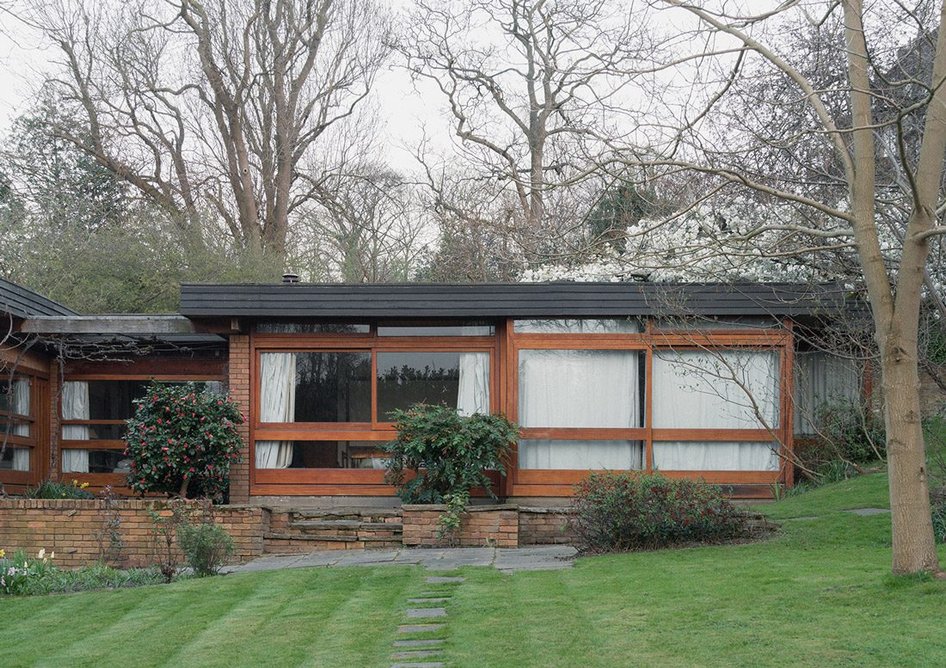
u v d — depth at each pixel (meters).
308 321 16.02
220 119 30.84
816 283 14.34
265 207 31.05
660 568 10.34
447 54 21.39
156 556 13.64
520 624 8.09
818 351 16.56
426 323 16.09
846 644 6.84
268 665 7.37
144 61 29.39
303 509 14.95
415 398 16.03
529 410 15.80
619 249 14.92
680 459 15.78
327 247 31.84
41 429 17.45
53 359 17.67
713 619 7.80
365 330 16.11
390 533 14.00
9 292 15.23
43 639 8.59
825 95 13.35
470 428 14.55
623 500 12.27
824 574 9.32
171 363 17.86
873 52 12.65
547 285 15.32
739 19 9.30
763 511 13.68
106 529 13.75
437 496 14.52
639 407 15.85
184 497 15.24
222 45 29.64
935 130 8.22
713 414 15.82
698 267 14.22
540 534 14.08
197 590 10.40
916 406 8.34
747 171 11.90
